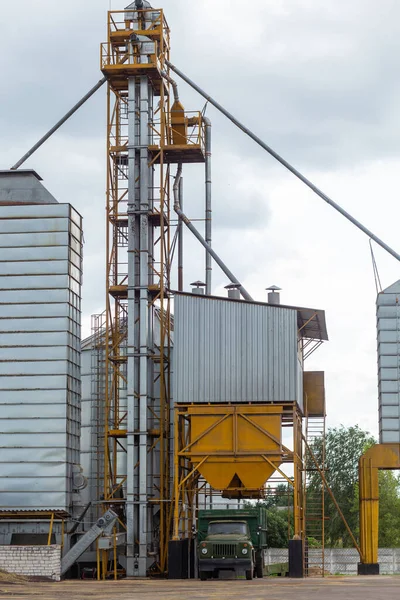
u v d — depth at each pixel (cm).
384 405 5772
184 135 6338
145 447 5697
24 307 5856
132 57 6150
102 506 5891
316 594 3136
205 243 6638
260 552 4959
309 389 6334
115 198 6088
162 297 5875
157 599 2967
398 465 5756
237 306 5569
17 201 6041
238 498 5819
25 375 5800
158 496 5912
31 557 5116
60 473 5697
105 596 3169
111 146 6094
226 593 3275
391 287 5891
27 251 5900
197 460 5394
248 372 5497
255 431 5406
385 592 3228
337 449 11825
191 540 5425
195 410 5469
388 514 10875
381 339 5819
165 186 6288
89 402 7044
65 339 5812
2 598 3056
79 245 6206
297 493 5369
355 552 8488
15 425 5766
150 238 6112
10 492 5700
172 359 6069
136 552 5609
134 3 6278
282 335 5512
